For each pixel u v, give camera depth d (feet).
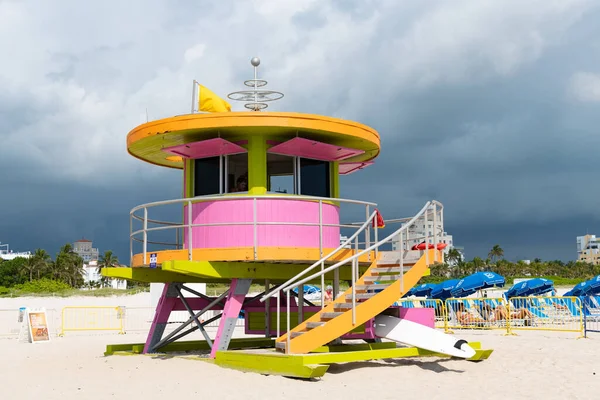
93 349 63.57
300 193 48.73
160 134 46.09
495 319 87.51
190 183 49.65
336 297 46.57
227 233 45.83
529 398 33.73
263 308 50.60
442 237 45.44
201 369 40.78
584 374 41.47
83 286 421.59
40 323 78.43
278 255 43.14
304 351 40.42
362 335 46.52
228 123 43.78
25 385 36.58
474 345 48.91
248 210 45.52
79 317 113.29
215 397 32.60
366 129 48.39
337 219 50.06
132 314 121.29
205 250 43.73
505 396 34.17
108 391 34.22
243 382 36.40
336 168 51.19
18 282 393.91
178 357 47.01
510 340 67.41
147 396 32.89
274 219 45.42
